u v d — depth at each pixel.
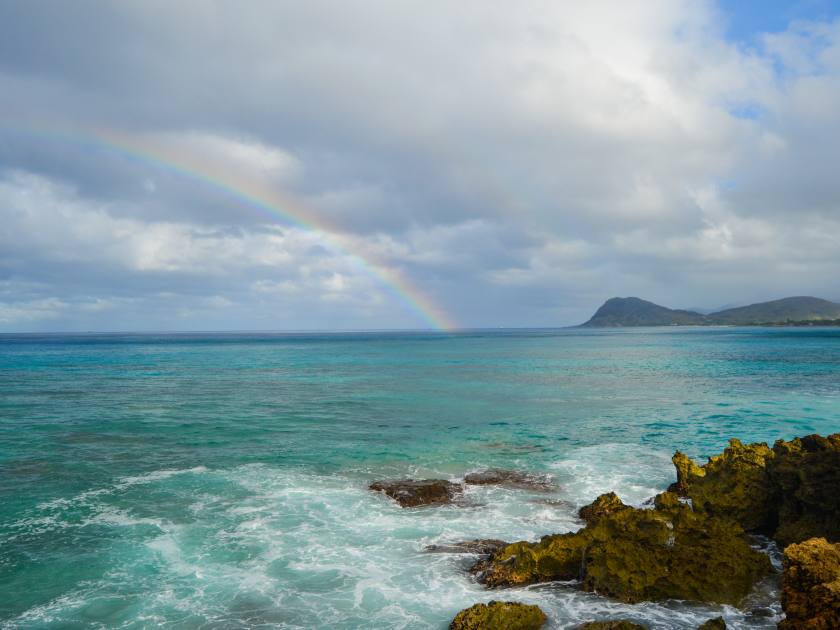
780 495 16.39
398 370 78.12
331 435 31.03
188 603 12.23
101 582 13.22
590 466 23.98
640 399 45.91
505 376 68.06
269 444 28.58
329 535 16.12
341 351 137.75
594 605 11.93
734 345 144.12
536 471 23.20
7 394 49.19
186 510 18.28
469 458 25.64
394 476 22.59
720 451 27.06
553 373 72.00
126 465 24.19
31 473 22.80
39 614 11.81
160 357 110.56
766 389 50.75
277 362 95.62
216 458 25.52
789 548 10.51
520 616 10.91
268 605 12.14
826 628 9.46
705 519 14.34
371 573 13.67
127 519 17.42
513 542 15.52
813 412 37.75
